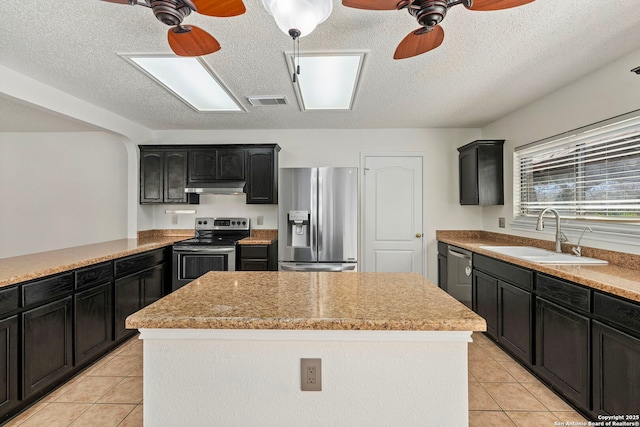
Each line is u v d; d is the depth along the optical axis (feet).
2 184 13.47
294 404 3.48
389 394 3.46
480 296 9.85
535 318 7.33
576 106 8.45
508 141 11.59
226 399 3.49
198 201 13.66
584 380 5.89
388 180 13.67
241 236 13.74
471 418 6.13
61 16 5.65
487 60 7.34
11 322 6.03
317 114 11.51
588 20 5.80
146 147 12.92
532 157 10.45
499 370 7.92
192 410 3.50
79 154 13.32
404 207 13.67
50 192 13.43
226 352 3.48
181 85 8.82
